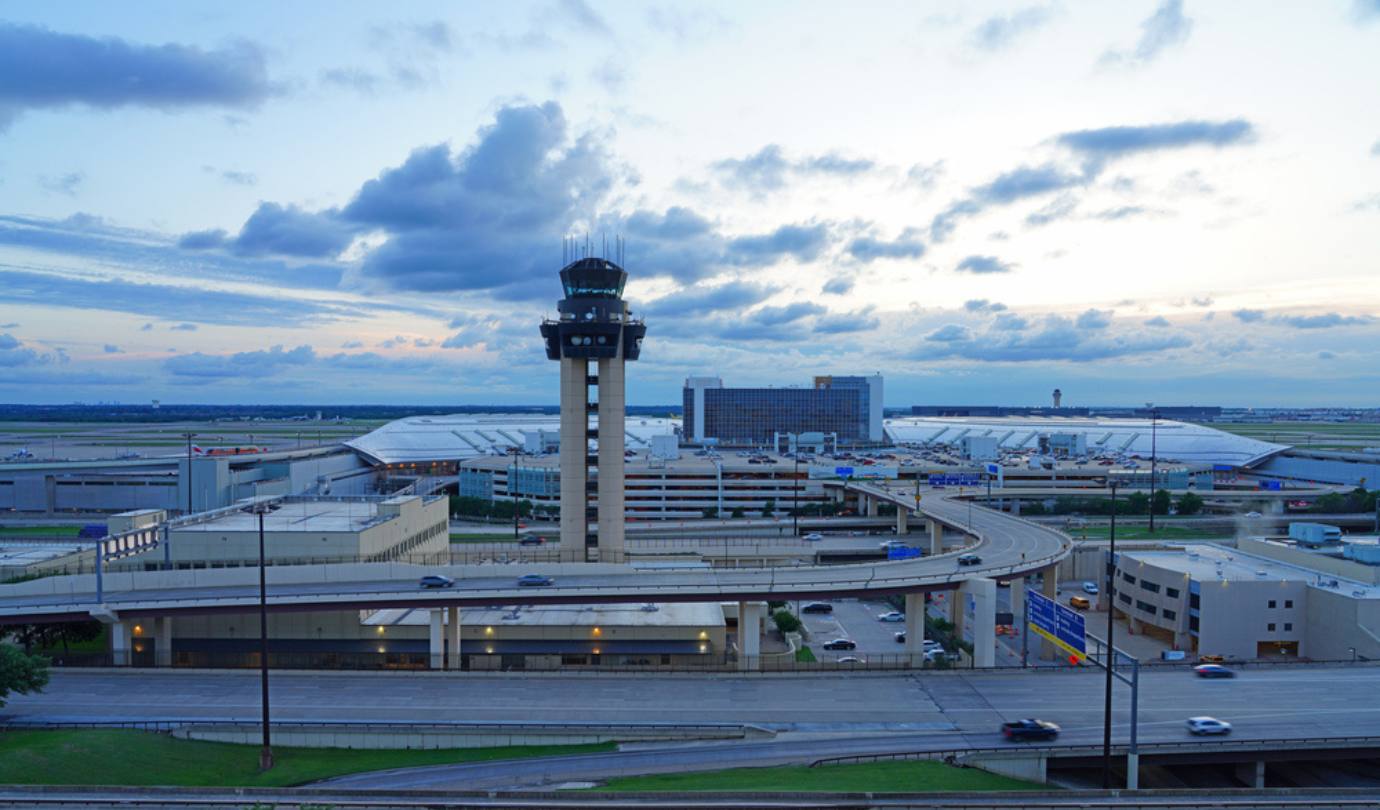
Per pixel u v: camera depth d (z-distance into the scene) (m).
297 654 98.81
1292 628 112.38
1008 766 64.50
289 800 52.00
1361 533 194.50
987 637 101.00
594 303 128.62
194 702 76.00
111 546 95.44
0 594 95.06
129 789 53.34
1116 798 53.72
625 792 53.50
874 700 77.06
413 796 52.94
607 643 99.50
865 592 101.31
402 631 98.94
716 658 99.88
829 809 51.03
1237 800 53.44
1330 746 66.88
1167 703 75.81
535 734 68.75
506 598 94.62
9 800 51.97
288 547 104.19
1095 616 135.12
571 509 130.50
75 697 77.12
